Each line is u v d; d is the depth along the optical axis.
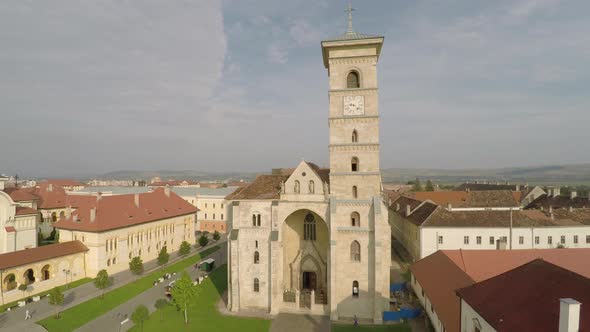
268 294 55.94
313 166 64.00
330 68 53.91
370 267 52.31
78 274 73.56
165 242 97.31
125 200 90.69
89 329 49.16
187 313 54.69
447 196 122.38
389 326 49.78
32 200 100.44
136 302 60.09
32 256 65.19
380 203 51.69
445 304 40.47
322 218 54.09
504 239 77.88
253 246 56.34
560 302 20.05
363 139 52.91
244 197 57.19
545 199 114.56
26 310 56.06
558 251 49.84
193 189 149.50
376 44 52.34
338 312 52.94
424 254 79.31
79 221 78.38
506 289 27.92
